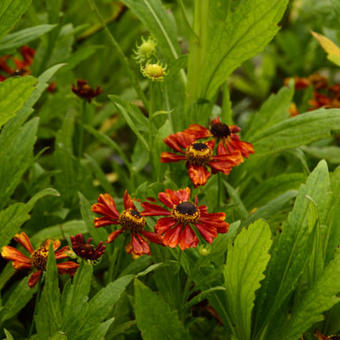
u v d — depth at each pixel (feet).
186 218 2.95
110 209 3.01
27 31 3.43
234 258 2.96
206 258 3.02
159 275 3.15
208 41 3.53
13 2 3.08
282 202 3.30
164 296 3.15
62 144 3.60
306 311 2.94
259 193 3.62
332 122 3.28
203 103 3.45
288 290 3.02
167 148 3.27
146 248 2.99
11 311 3.08
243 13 3.28
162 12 3.48
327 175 3.08
